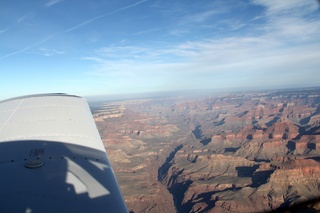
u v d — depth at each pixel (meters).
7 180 5.64
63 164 6.46
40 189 5.43
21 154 6.85
